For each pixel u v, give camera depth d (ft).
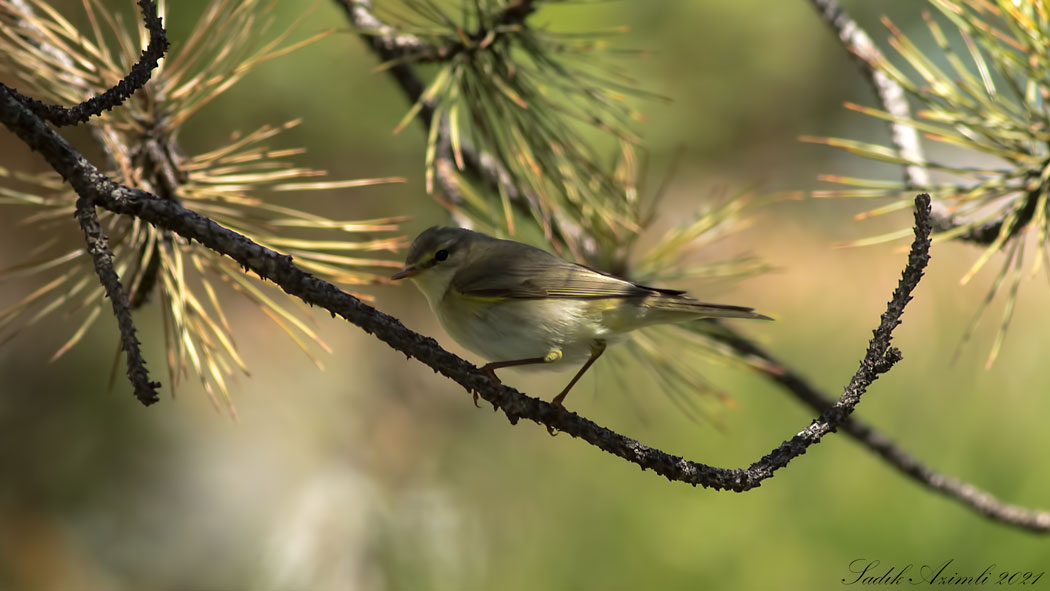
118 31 20.01
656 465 16.29
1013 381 29.78
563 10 32.37
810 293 32.40
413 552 35.68
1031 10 18.78
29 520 37.27
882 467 29.19
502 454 37.52
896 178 35.99
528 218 25.90
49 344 37.22
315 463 38.63
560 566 32.53
